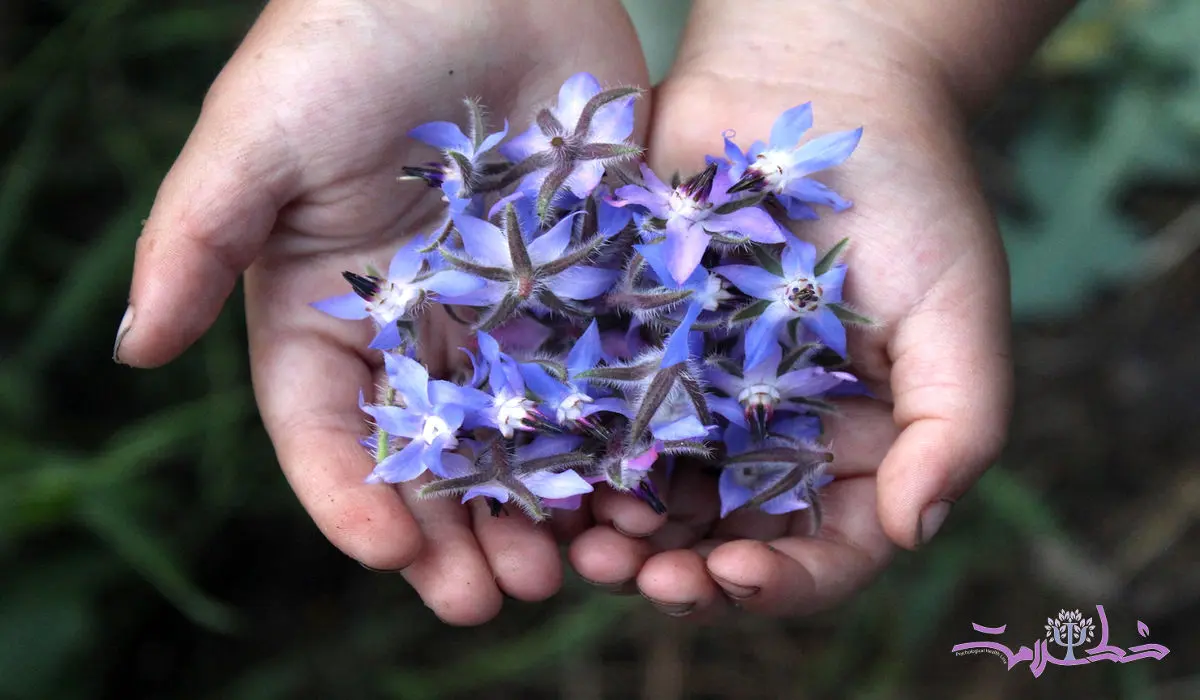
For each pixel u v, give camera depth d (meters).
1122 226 0.47
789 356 0.32
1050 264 0.47
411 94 0.34
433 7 0.33
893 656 0.43
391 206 0.34
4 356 0.43
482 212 0.33
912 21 0.35
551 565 0.32
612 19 0.36
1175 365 0.47
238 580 0.44
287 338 0.34
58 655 0.39
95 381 0.43
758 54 0.36
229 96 0.33
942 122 0.35
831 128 0.34
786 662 0.44
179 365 0.43
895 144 0.34
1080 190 0.47
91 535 0.41
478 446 0.32
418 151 0.34
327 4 0.33
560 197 0.33
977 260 0.33
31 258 0.43
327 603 0.44
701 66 0.36
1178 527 0.46
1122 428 0.47
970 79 0.36
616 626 0.44
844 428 0.34
